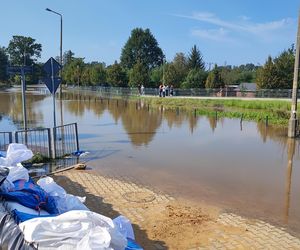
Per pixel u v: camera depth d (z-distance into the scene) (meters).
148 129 19.23
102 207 6.95
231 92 43.06
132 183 8.72
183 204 7.28
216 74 50.09
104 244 3.33
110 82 60.62
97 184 8.52
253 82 61.69
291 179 9.48
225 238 5.72
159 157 11.94
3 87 96.00
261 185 8.88
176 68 58.09
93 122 22.39
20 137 14.40
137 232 5.84
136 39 100.69
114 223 3.92
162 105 35.81
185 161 11.43
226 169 10.46
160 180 9.09
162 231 5.89
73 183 8.55
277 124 21.38
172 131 18.55
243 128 19.89
